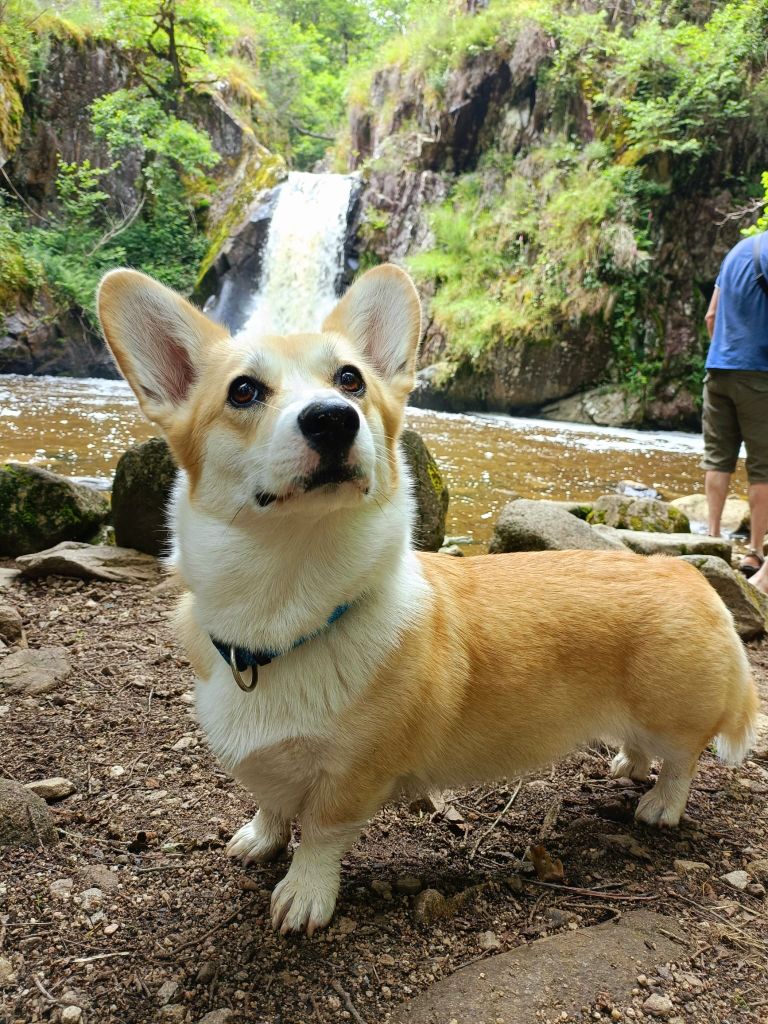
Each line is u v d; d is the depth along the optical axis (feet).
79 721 2.48
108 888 1.76
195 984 1.52
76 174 17.65
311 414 1.50
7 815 1.87
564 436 12.17
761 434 4.62
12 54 16.43
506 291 15.72
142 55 19.15
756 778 2.40
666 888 1.85
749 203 14.46
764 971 1.58
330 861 1.73
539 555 2.22
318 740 1.62
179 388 1.84
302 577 1.60
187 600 1.89
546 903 1.79
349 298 2.04
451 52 17.85
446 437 10.94
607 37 15.81
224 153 19.99
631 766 2.36
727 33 14.46
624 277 14.78
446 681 1.80
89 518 4.37
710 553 4.33
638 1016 1.45
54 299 15.55
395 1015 1.45
